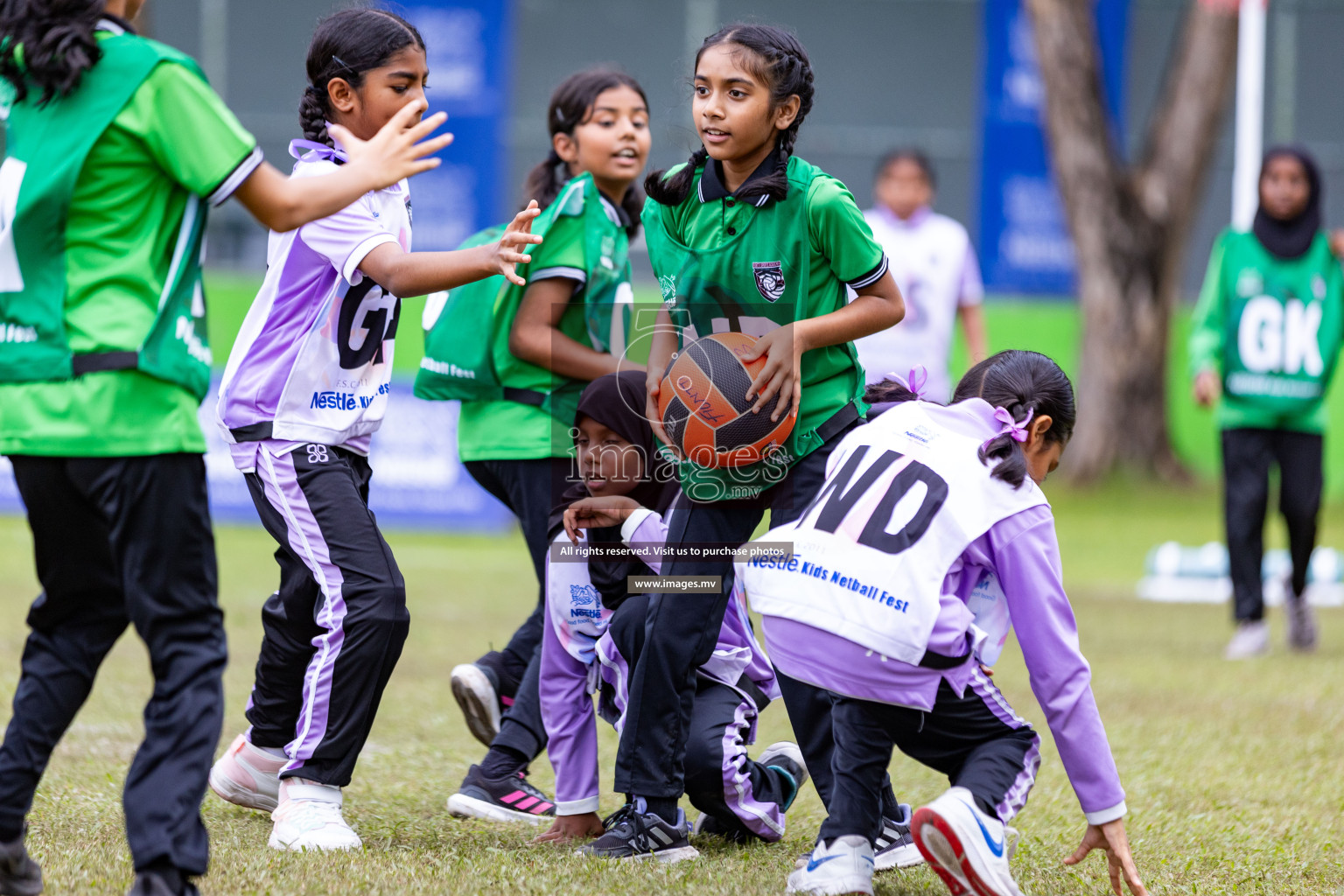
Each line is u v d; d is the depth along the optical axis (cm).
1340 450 4753
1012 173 4981
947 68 5416
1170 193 4550
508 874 801
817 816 1029
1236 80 4578
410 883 769
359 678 884
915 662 752
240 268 4947
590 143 1165
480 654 1766
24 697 743
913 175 2178
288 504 898
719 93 877
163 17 5184
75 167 684
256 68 5212
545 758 1228
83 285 689
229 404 909
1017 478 781
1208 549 2762
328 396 904
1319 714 1447
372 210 899
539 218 1061
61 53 682
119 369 686
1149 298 4553
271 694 965
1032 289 5025
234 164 688
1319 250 1881
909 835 889
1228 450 1903
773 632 806
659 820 880
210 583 715
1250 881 863
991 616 797
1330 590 2759
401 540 3334
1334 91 5419
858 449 825
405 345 4372
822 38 5431
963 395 848
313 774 887
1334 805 1070
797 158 906
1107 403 4566
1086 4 4512
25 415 691
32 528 729
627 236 1186
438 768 1152
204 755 692
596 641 939
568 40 5450
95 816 924
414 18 4569
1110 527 3853
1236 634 1898
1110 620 2248
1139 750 1254
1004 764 768
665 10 5484
